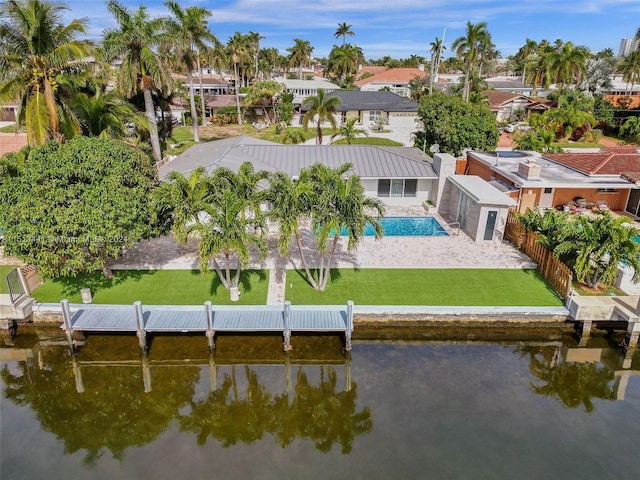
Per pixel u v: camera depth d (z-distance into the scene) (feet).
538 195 97.25
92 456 40.50
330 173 56.49
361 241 80.38
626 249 58.85
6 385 51.01
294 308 57.57
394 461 39.32
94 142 60.59
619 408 46.96
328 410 46.16
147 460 40.04
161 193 56.44
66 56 76.74
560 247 61.00
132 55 109.40
